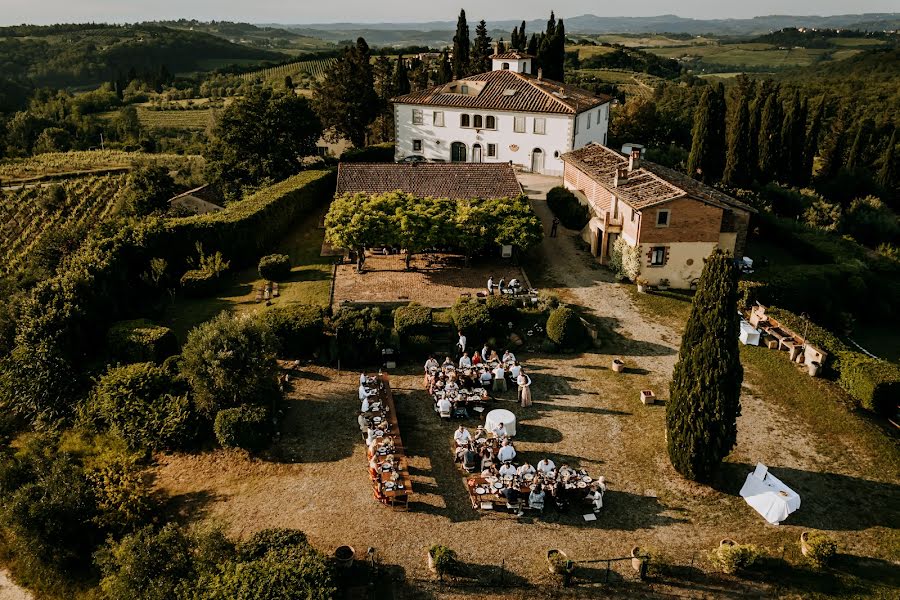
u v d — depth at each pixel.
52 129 134.00
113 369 32.53
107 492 25.83
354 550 23.27
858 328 47.91
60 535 24.59
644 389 33.62
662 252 44.28
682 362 26.50
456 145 72.56
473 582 22.14
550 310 40.03
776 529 24.67
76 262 39.31
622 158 54.31
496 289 42.78
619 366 35.22
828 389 33.81
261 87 69.38
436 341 37.28
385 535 24.11
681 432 26.66
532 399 32.84
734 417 26.09
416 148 74.62
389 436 28.02
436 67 116.81
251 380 29.88
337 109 83.44
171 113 164.25
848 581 22.31
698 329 25.73
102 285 37.88
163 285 43.59
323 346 35.88
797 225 57.62
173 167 99.94
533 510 25.38
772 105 71.38
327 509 25.42
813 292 45.09
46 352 32.47
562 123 67.00
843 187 77.81
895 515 25.44
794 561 23.14
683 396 26.41
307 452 28.72
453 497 26.08
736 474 27.81
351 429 30.23
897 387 31.34
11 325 34.94
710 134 65.94
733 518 25.27
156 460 29.02
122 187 85.88
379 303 40.69
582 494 25.41
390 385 33.78
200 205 65.75
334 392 33.03
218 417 28.69
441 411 30.56
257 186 65.88
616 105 102.38
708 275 25.28
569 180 60.72
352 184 51.00
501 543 23.83
